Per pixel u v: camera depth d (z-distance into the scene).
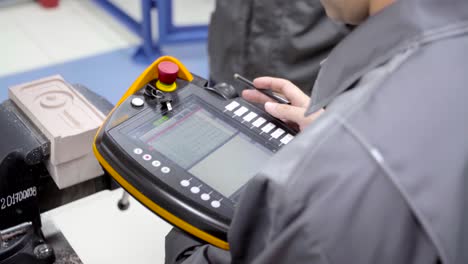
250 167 0.77
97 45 2.83
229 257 0.71
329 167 0.47
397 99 0.47
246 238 0.57
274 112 0.86
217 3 1.79
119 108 0.83
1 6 3.06
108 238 1.02
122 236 1.03
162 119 0.82
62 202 0.96
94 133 0.88
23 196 0.87
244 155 0.79
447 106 0.46
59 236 0.99
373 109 0.48
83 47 2.80
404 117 0.46
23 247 0.89
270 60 1.72
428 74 0.47
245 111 0.86
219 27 1.81
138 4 3.36
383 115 0.47
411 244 0.46
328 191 0.47
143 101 0.84
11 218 0.88
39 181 0.90
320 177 0.47
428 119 0.46
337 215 0.46
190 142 0.79
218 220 0.69
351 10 0.60
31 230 0.91
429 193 0.44
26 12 3.05
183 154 0.77
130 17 2.96
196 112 0.85
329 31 1.60
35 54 2.70
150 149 0.77
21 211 0.88
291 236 0.48
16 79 2.50
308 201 0.48
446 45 0.49
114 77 2.61
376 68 0.52
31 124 0.90
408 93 0.47
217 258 0.72
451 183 0.45
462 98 0.46
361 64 0.54
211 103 0.87
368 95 0.49
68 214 1.06
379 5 0.56
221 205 0.70
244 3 1.69
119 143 0.77
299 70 1.69
